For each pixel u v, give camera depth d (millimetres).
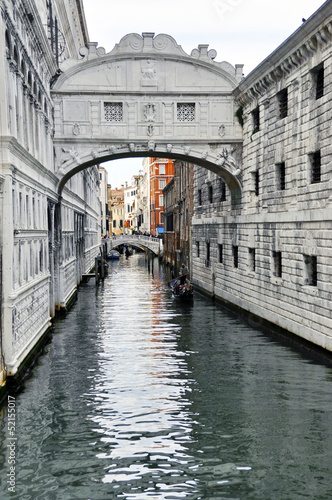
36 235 17469
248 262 24281
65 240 28594
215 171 26609
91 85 23797
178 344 18719
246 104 23953
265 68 20547
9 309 13078
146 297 32344
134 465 9516
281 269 20266
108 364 16016
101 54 23641
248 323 22828
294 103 18828
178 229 48562
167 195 61719
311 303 17281
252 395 13102
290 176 19266
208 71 24391
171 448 10180
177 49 24000
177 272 46938
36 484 8867
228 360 16422
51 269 23469
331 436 10672
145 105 24125
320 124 16750
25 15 15633
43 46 19031
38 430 10992
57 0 28047
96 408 12250
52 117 23672
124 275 49344
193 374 14922
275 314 20688
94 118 23938
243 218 24672
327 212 15836
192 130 24500
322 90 17109
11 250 13008
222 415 11797
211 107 24531
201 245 34562
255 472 9250
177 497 8484
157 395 13148
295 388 13578
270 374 14836
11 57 13281
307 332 17547
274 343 18766
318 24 15961
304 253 17859
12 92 13742
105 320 23844
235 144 24859
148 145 24188
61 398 12906
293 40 17625
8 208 12883
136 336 20141
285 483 8875
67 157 24000
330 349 15797
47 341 19297
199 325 22406
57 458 9781
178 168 48312
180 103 24422
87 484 8875
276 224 20469
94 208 65000
